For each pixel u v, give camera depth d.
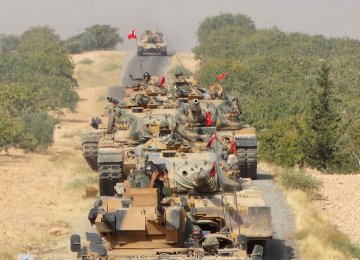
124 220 55.84
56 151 131.62
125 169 87.25
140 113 97.44
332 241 71.94
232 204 66.25
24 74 198.88
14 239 72.88
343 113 132.88
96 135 106.81
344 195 89.88
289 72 177.12
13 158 121.31
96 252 51.81
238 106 103.75
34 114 143.00
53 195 91.62
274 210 81.62
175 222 55.34
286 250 70.00
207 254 52.50
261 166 107.81
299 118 114.31
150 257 52.41
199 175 67.31
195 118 95.12
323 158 109.25
